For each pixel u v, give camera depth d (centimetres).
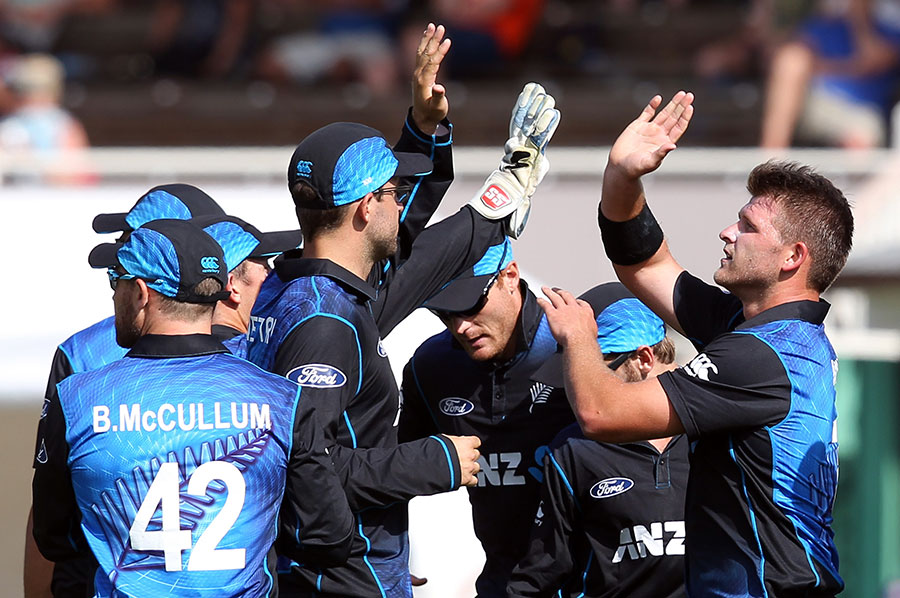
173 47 2998
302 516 883
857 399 2205
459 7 2941
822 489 945
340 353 927
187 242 877
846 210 975
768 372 922
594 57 3002
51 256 1833
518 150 1155
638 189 1053
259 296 1016
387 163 980
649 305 1088
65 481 869
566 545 1123
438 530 1673
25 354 1788
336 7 3006
